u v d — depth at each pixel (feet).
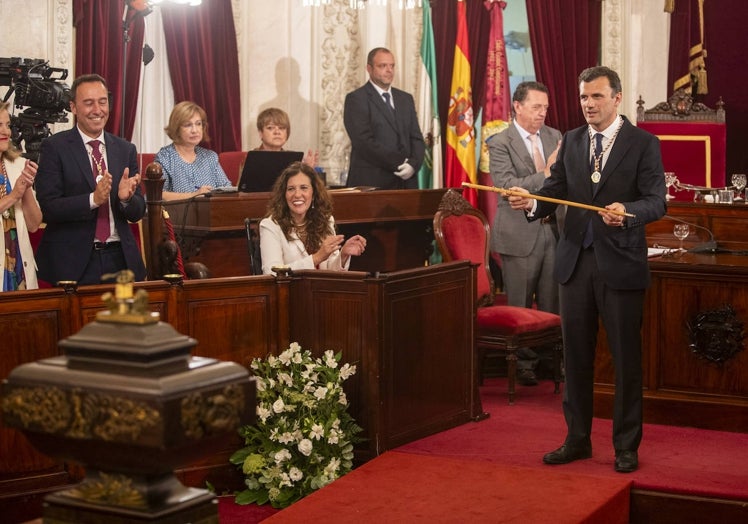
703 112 24.56
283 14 27.58
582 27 28.45
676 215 20.42
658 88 29.45
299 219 17.31
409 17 28.40
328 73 28.09
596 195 14.34
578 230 14.51
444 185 27.91
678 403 17.08
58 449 6.02
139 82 24.76
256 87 27.55
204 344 14.88
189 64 25.66
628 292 14.19
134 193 16.06
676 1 28.43
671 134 24.57
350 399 15.61
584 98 14.32
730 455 15.26
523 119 21.09
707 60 28.96
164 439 5.58
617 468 14.39
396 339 15.83
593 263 14.39
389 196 21.63
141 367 5.76
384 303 15.40
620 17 28.96
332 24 27.99
